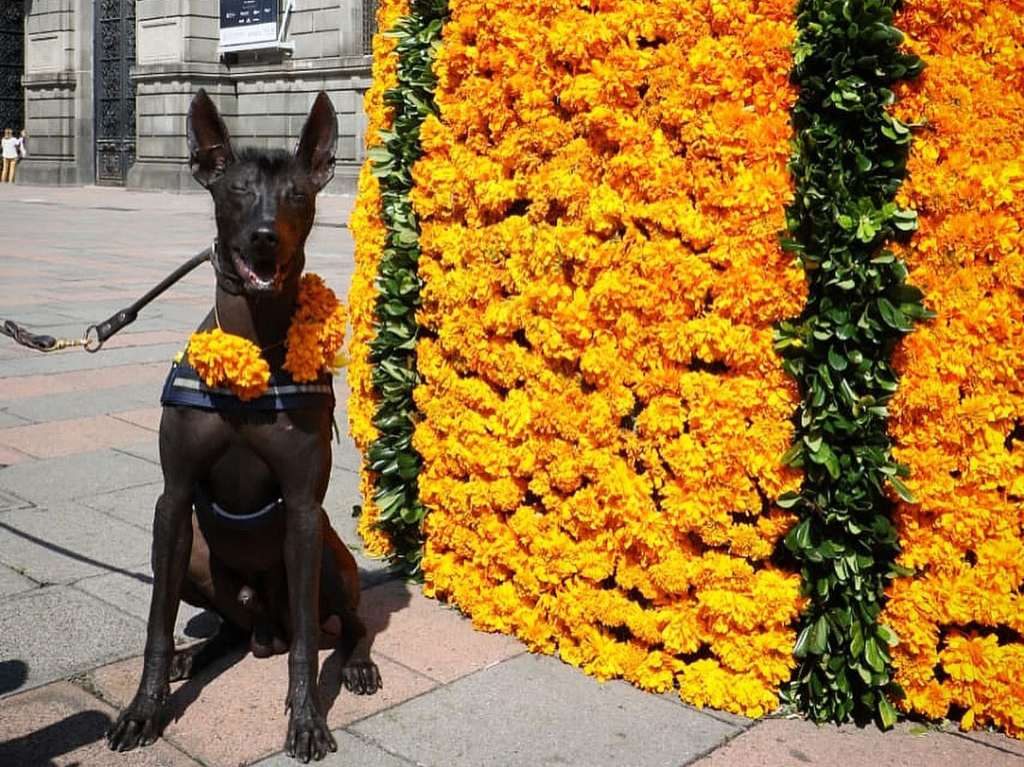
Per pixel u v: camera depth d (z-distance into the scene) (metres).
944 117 3.52
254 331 3.48
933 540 3.70
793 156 3.63
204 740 3.53
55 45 40.16
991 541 3.66
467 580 4.51
